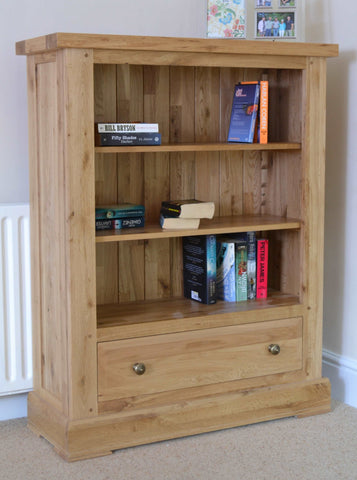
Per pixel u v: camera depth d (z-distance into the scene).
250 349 2.51
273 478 2.13
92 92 2.16
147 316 2.42
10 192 2.50
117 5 2.60
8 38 2.44
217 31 2.53
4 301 2.43
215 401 2.45
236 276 2.62
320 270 2.61
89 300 2.23
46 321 2.38
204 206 2.45
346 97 2.71
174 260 2.71
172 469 2.19
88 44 2.12
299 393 2.59
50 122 2.25
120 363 2.30
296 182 2.62
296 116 2.58
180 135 2.67
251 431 2.47
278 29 2.65
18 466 2.20
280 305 2.56
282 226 2.54
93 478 2.13
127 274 2.63
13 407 2.57
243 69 2.74
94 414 2.28
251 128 2.52
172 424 2.38
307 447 2.34
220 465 2.21
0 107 2.46
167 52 2.26
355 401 2.72
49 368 2.38
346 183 2.75
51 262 2.31
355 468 2.20
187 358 2.41
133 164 2.60
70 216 2.17
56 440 2.30
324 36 2.80
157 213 2.66
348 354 2.79
